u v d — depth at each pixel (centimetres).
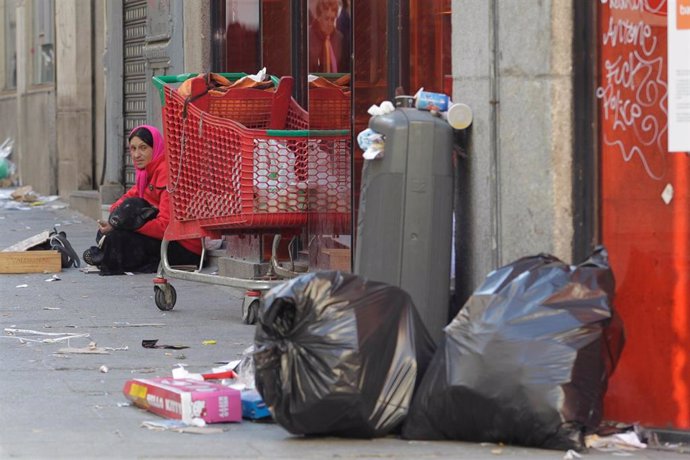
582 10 1598
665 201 1558
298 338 1457
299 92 2764
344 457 1407
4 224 4153
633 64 1569
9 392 1756
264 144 2277
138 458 1391
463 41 1756
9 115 5697
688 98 1536
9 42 5734
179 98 2372
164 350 2097
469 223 1752
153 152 3056
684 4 1530
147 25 3656
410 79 2073
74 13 4591
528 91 1638
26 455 1399
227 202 2311
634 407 1584
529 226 1648
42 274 3075
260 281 2303
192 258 3033
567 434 1428
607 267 1516
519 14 1647
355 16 2178
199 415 1580
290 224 2305
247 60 3002
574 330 1445
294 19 2764
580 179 1611
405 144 1698
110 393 1761
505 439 1466
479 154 1723
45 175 5156
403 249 1711
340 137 2288
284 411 1461
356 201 2167
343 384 1439
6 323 2361
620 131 1585
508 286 1487
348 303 1466
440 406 1466
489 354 1443
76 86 4600
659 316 1570
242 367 1755
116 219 3027
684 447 1545
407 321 1502
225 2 3078
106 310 2530
